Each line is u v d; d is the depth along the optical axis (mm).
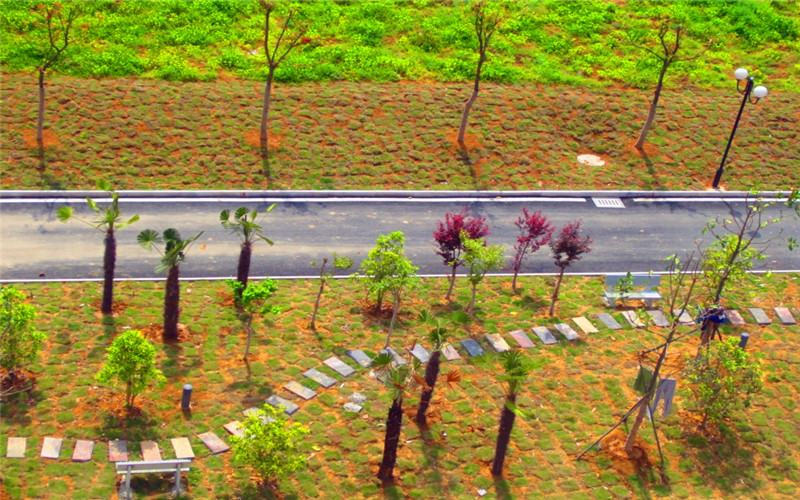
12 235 26812
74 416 20000
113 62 34719
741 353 21469
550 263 28500
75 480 18391
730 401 21484
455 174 32469
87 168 30141
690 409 22547
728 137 35656
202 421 20406
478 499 19328
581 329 25109
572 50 39812
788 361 24406
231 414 20719
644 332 25219
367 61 37094
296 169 31609
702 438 21656
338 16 39969
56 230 27312
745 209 32312
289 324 24094
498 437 19656
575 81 37656
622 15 42500
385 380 19203
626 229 30672
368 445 20328
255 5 39688
